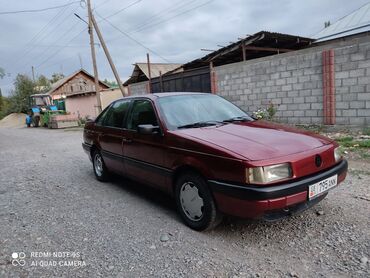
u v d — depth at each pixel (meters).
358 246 3.04
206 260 2.99
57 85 45.50
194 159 3.46
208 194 3.37
